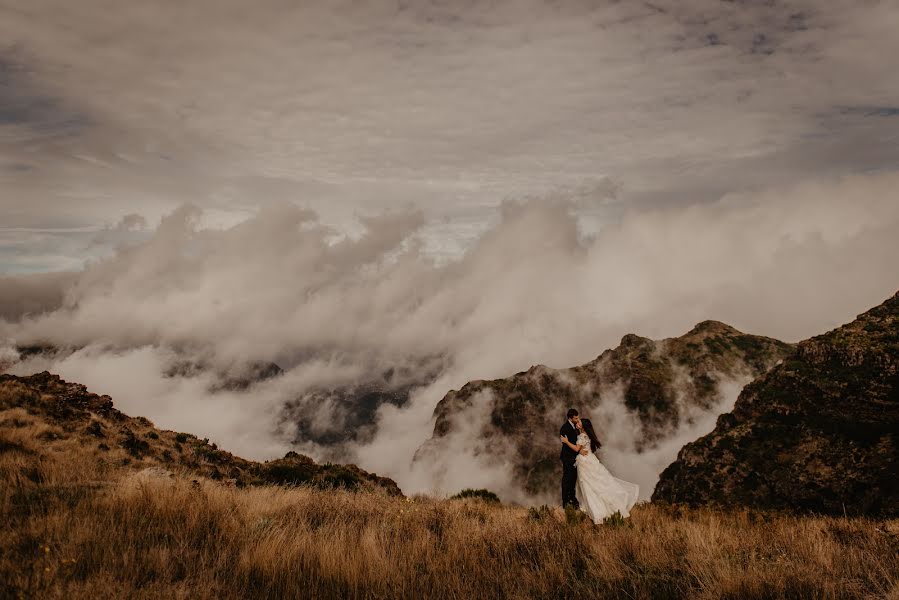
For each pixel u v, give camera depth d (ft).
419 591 16.40
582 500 30.09
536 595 16.40
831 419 240.12
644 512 37.93
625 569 18.25
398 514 28.60
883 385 231.91
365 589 16.39
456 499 60.80
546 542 22.18
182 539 19.67
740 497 244.01
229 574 17.10
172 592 14.96
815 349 278.67
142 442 61.21
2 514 20.77
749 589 15.83
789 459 239.71
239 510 26.43
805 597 15.56
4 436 42.45
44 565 15.44
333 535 21.83
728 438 280.10
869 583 16.98
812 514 36.60
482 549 21.03
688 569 17.79
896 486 189.98
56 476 30.89
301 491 38.14
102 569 15.44
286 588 16.10
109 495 24.58
